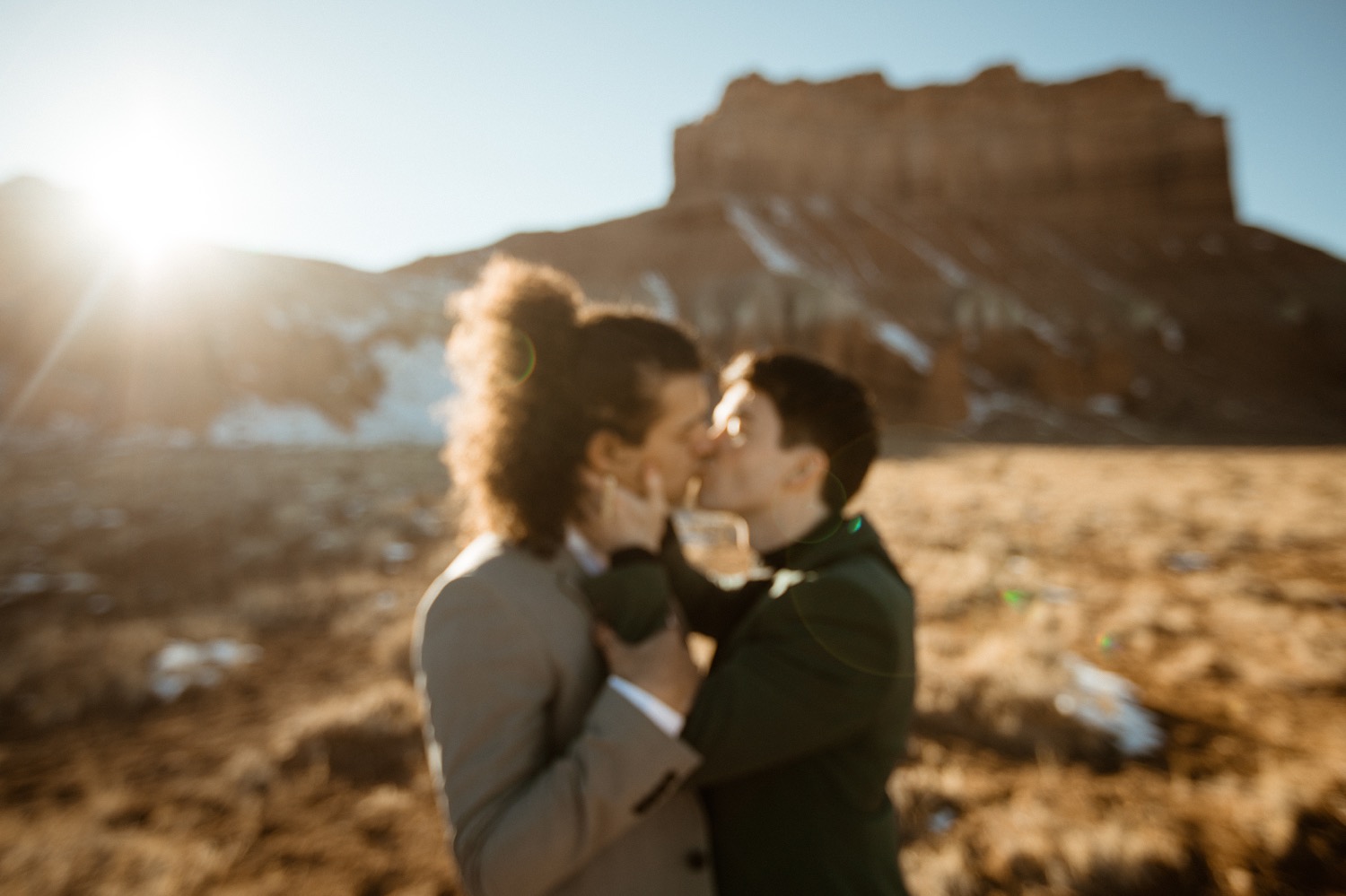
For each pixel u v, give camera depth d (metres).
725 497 1.50
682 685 1.16
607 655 1.19
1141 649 6.92
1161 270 102.19
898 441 51.12
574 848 1.00
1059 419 68.44
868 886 1.23
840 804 1.24
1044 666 5.94
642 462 1.36
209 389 38.75
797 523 1.49
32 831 3.91
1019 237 109.38
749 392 1.52
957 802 4.19
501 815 1.03
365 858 3.82
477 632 1.14
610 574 1.27
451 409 1.42
